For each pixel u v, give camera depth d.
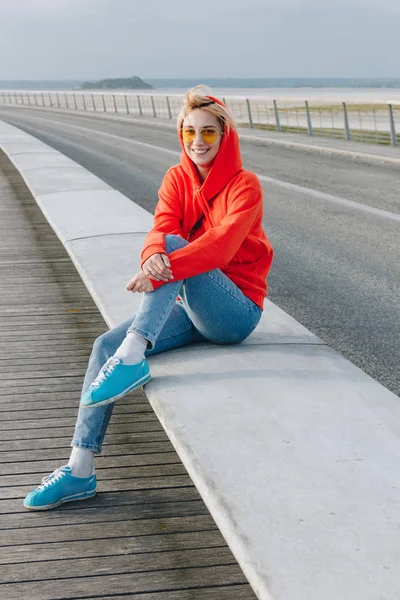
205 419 2.68
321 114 21.80
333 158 16.34
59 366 4.15
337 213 9.55
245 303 3.23
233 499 2.17
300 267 6.66
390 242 7.77
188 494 2.85
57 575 2.34
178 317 3.33
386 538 1.99
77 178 10.93
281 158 16.41
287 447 2.49
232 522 2.05
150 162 16.33
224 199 3.20
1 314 5.12
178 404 2.80
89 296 5.59
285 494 2.20
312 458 2.42
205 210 3.26
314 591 1.78
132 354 2.83
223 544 2.52
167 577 2.33
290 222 8.94
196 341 3.50
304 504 2.14
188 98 3.12
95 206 8.33
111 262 5.45
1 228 8.48
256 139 21.12
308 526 2.04
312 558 1.90
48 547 2.49
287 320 4.02
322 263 6.82
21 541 2.52
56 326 4.87
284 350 3.46
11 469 3.02
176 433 2.57
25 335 4.68
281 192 11.38
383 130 18.84
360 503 2.15
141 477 2.98
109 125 31.38
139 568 2.38
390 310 5.32
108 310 4.14
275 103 23.56
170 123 29.50
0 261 6.78
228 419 2.69
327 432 2.61
